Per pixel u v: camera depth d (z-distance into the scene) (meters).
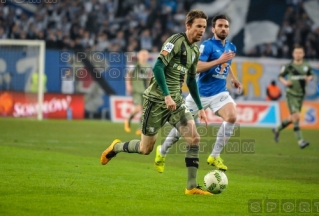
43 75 62.66
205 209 17.33
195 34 19.58
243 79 63.84
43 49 61.94
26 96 62.88
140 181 22.86
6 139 39.09
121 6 74.94
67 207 16.88
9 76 62.97
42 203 17.36
